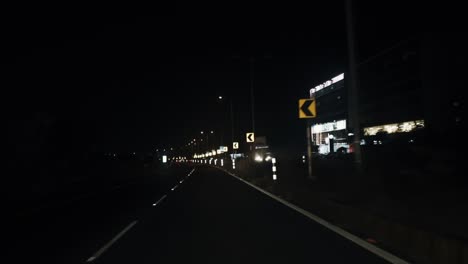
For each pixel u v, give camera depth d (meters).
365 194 15.69
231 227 13.70
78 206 22.03
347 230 12.70
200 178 44.94
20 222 16.52
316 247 10.38
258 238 11.76
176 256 9.87
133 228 14.07
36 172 32.78
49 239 12.70
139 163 83.88
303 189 21.02
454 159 21.53
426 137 26.06
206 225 14.23
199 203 20.95
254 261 9.23
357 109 15.62
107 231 13.74
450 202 14.66
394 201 14.91
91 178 42.41
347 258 9.18
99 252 10.59
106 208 20.59
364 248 10.13
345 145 107.81
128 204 21.94
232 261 9.29
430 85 78.38
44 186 31.38
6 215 18.69
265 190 27.98
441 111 76.44
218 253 10.08
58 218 17.59
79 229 14.45
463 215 12.45
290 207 18.53
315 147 102.00
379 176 17.84
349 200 15.83
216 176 48.09
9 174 30.33
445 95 77.12
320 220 14.70
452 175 20.33
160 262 9.34
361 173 15.92
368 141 47.66
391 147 27.39
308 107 22.89
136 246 11.13
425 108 78.69
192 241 11.60
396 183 19.06
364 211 12.77
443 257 8.42
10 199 23.75
